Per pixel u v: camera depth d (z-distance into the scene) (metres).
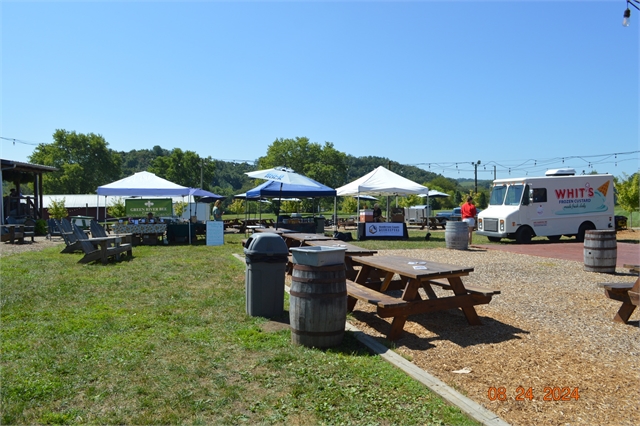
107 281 8.62
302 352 4.70
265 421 3.36
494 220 18.97
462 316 6.36
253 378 4.07
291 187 18.19
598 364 4.53
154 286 8.20
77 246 13.53
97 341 5.04
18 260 11.63
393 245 17.33
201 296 7.36
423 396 3.73
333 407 3.55
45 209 44.25
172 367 4.29
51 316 6.07
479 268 11.03
